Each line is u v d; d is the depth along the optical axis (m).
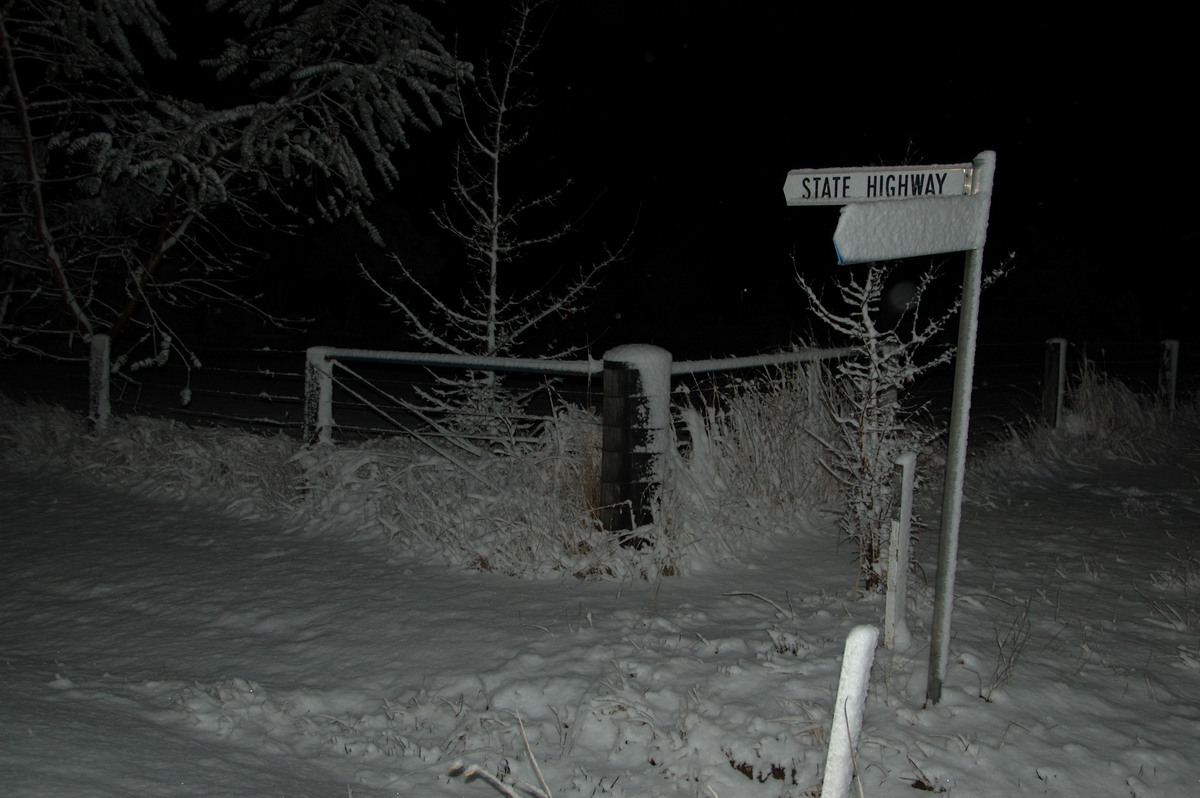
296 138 10.84
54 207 11.78
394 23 10.61
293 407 15.20
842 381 7.73
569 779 3.92
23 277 12.18
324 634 5.43
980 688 4.42
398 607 5.78
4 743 3.89
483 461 7.39
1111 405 11.50
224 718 4.43
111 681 4.85
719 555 6.54
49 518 8.02
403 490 7.30
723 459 7.24
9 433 10.34
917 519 6.04
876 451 5.80
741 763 3.96
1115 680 4.66
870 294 5.86
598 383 10.62
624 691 4.42
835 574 6.27
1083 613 5.57
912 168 4.11
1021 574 6.34
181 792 3.65
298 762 4.12
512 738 4.21
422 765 4.09
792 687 4.45
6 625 5.73
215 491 8.58
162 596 6.12
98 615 5.87
